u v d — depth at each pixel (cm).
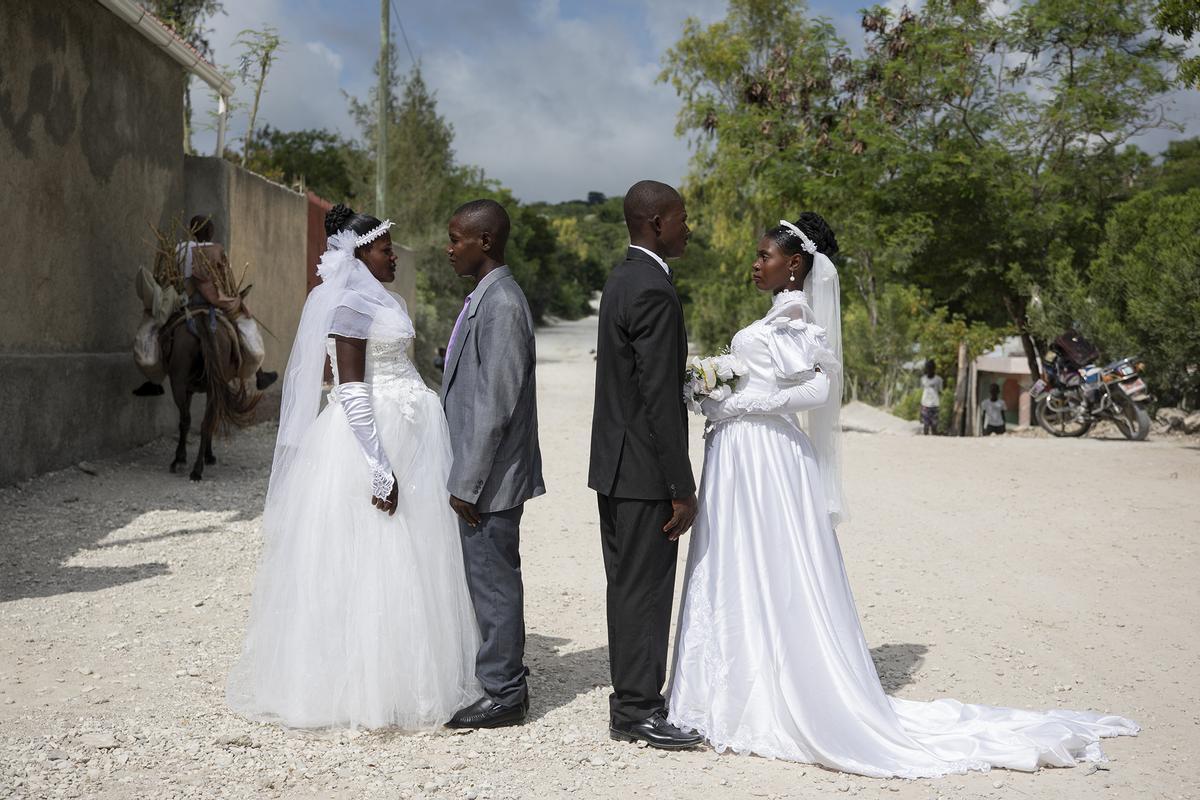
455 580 417
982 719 405
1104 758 382
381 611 398
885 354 2288
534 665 489
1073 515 908
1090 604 618
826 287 418
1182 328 1515
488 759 375
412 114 3378
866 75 2116
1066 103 1984
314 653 400
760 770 369
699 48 3338
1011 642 539
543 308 7775
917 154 2020
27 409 871
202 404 1218
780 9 3378
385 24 2394
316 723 401
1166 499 988
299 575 405
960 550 768
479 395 397
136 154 1093
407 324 418
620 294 380
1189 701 452
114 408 1027
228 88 1272
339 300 406
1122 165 2175
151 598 582
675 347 377
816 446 431
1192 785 359
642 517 384
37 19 894
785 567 395
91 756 364
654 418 373
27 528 733
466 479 395
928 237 2042
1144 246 1584
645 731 390
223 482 952
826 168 2164
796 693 381
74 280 963
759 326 412
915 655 515
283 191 1475
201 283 962
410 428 411
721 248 3572
